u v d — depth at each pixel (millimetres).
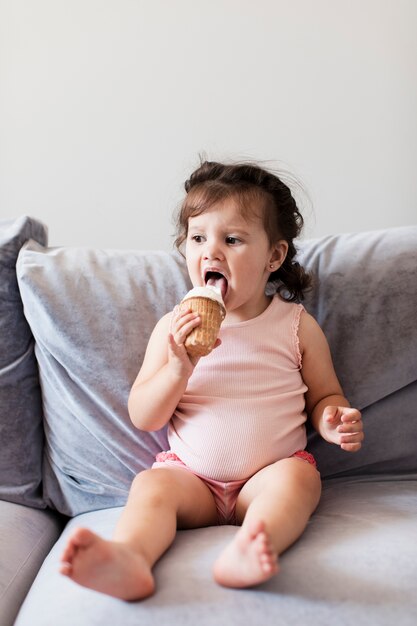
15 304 1491
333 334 1461
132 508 1080
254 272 1351
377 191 2254
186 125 2252
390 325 1446
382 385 1435
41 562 1285
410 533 1058
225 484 1262
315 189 2256
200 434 1298
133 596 913
